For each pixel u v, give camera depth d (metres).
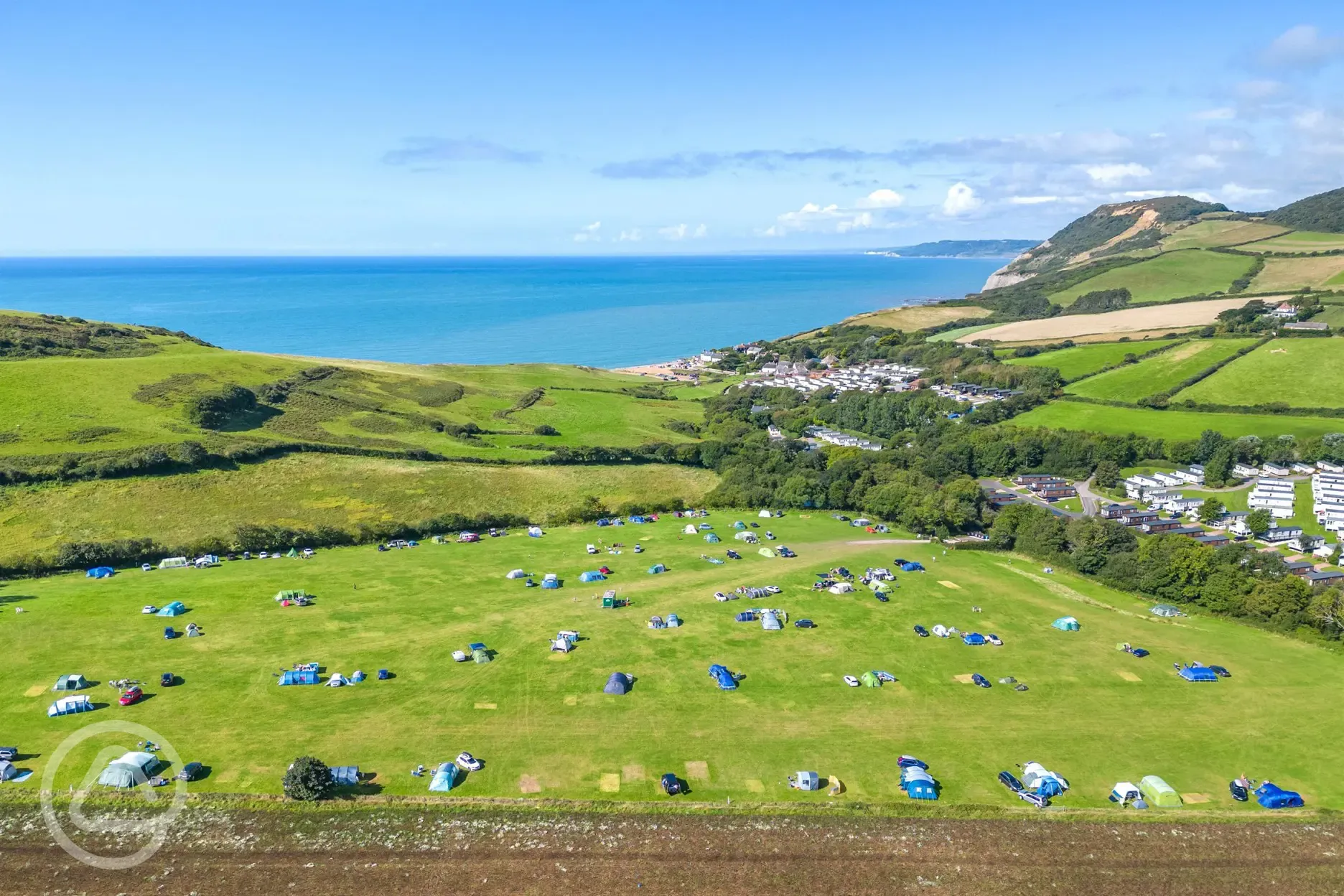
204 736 67.56
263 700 73.62
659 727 72.06
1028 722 75.38
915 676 83.25
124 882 51.78
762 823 60.03
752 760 67.81
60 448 133.25
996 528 131.50
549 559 117.06
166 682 75.25
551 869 54.66
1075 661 88.19
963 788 65.25
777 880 54.47
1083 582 115.06
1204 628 98.75
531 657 84.25
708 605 100.12
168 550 111.12
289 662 80.88
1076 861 57.47
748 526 139.88
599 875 54.31
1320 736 74.56
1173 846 59.34
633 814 60.50
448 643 87.00
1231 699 80.75
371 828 57.84
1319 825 62.25
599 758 67.19
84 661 79.25
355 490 141.50
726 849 57.22
